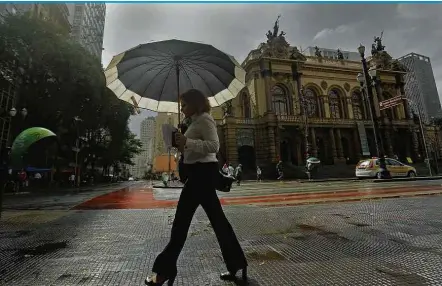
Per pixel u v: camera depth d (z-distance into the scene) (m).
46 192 17.97
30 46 20.44
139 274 2.37
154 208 6.76
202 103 2.30
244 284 2.12
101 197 10.88
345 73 40.41
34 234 3.92
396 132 40.28
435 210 4.96
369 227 3.88
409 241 3.15
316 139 36.47
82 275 2.35
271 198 8.27
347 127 37.31
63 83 21.66
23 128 24.20
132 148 54.81
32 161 23.75
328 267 2.44
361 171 18.72
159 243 3.40
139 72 3.02
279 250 2.99
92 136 34.97
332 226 4.05
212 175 2.18
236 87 3.13
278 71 36.22
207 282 2.18
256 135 34.34
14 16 20.91
